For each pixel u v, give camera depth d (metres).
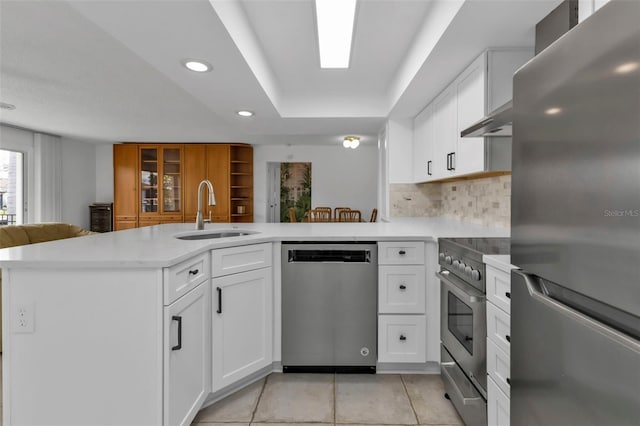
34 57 2.46
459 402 1.63
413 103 3.03
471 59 2.03
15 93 3.31
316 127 4.18
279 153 6.90
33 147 5.14
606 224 0.62
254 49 2.27
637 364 0.56
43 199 5.21
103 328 1.28
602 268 0.63
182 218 6.32
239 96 2.77
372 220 5.13
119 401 1.28
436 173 2.79
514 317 0.98
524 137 0.90
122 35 1.71
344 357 2.09
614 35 0.59
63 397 1.28
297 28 2.26
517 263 0.94
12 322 1.27
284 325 2.08
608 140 0.61
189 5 1.44
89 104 3.70
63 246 1.60
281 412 1.70
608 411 0.62
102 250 1.47
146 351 1.28
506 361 1.22
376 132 4.62
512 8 1.49
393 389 1.91
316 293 2.07
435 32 1.85
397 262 2.05
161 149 6.29
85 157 6.32
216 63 2.07
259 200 6.85
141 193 6.31
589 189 0.66
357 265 2.06
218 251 1.75
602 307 0.65
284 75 3.13
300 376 2.06
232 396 1.84
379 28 2.24
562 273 0.74
